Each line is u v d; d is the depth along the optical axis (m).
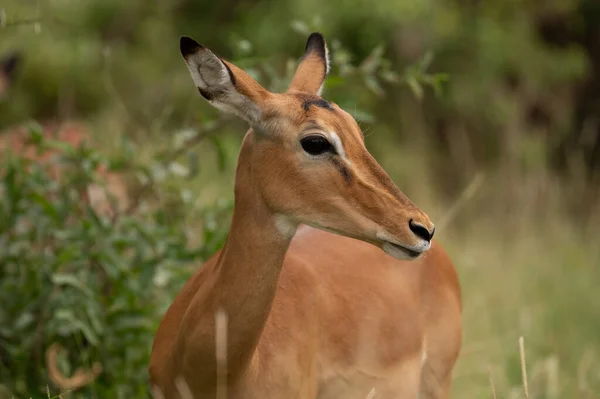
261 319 8.94
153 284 11.81
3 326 11.41
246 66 12.55
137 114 24.12
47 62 24.09
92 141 15.28
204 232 12.21
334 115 8.99
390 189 8.88
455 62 25.19
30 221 11.72
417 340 10.98
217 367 8.95
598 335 16.72
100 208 13.90
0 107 24.05
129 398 11.55
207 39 26.22
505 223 22.52
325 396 10.16
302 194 8.87
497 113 25.11
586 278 19.20
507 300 17.36
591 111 28.02
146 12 26.08
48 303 11.32
